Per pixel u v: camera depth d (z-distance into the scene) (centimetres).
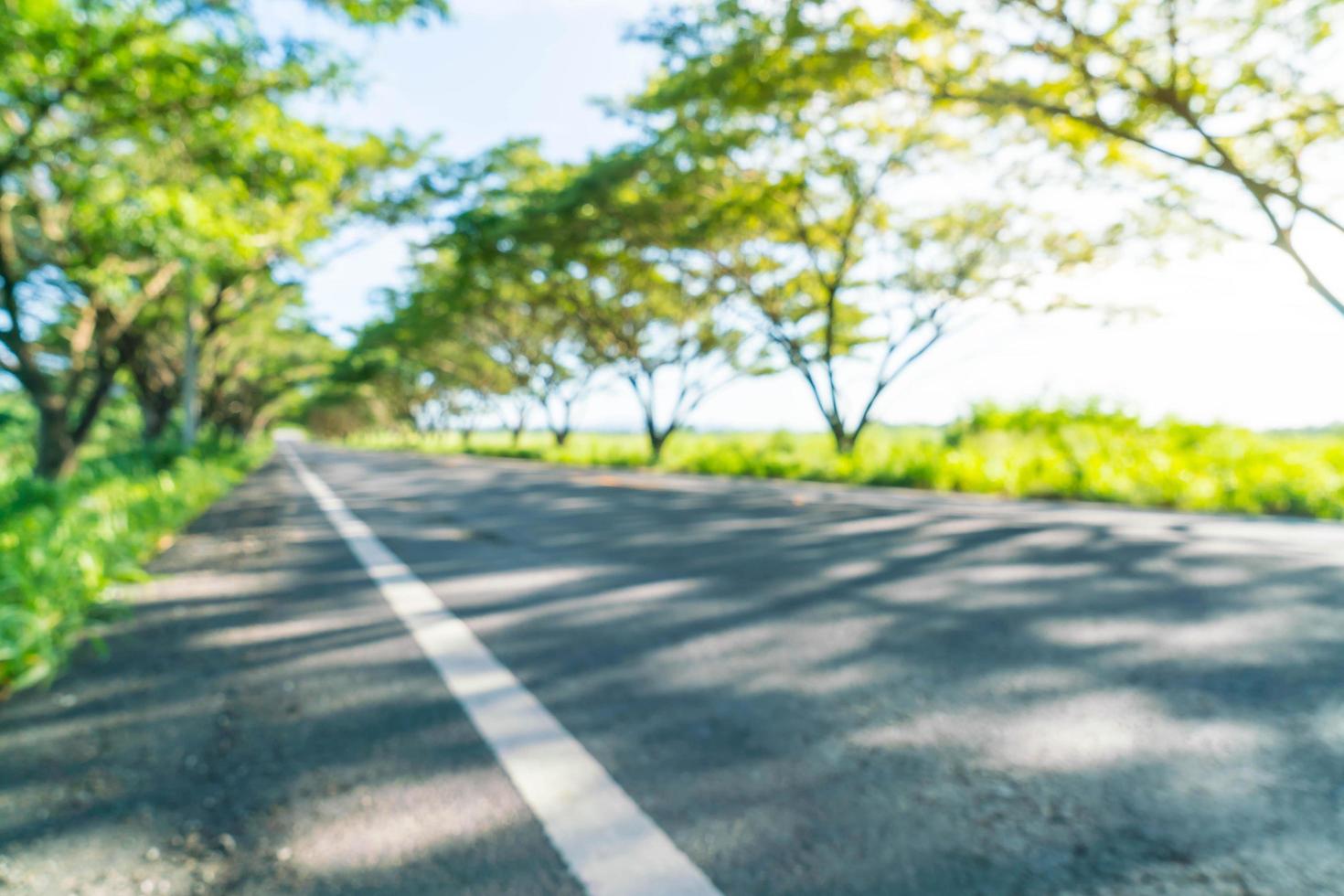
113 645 379
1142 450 1298
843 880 160
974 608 411
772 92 1178
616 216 2036
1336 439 1332
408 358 5238
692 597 455
